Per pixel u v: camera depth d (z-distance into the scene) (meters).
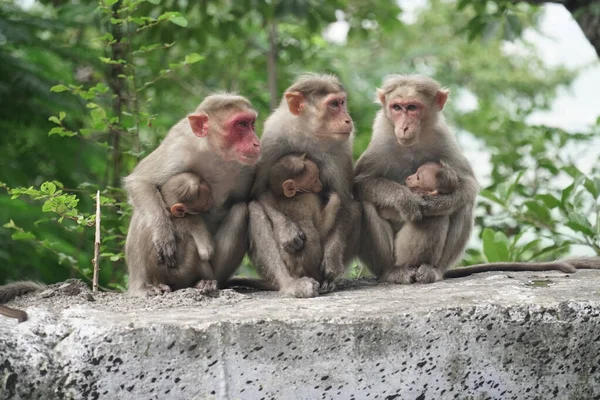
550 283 9.06
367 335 7.54
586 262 10.72
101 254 11.41
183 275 9.31
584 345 8.03
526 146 15.55
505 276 9.77
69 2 15.98
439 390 7.76
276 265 9.52
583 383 8.09
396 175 10.72
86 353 7.05
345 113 10.19
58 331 7.27
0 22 13.76
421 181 9.99
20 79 14.02
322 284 9.55
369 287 9.69
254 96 18.39
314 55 19.27
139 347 7.12
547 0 13.44
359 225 10.34
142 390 7.14
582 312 8.01
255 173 10.14
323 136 10.15
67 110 14.51
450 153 10.48
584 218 12.16
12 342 7.05
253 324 7.35
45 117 14.38
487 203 14.96
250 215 9.84
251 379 7.36
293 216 9.75
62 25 14.49
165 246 9.11
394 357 7.62
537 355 7.95
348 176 10.39
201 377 7.25
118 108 13.41
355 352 7.52
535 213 13.05
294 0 14.96
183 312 7.83
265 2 15.12
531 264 10.53
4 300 8.73
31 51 15.32
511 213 13.19
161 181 9.70
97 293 8.99
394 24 17.95
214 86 18.95
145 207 9.34
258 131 16.59
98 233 9.41
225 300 8.61
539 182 15.27
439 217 10.07
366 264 10.69
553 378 8.01
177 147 9.73
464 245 10.41
